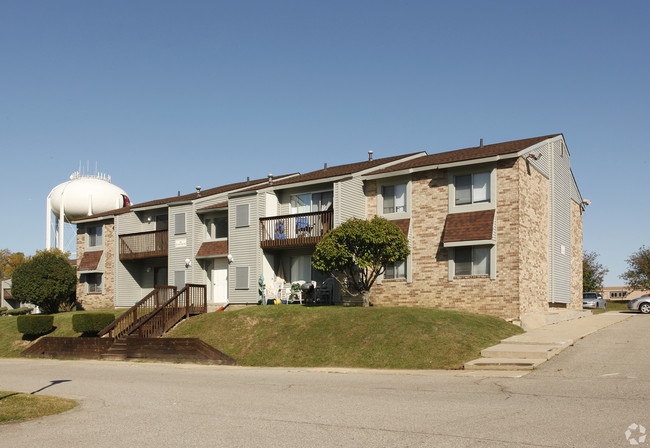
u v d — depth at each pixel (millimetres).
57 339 25828
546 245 26875
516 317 22984
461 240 23969
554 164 28203
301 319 23125
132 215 37500
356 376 16016
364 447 7941
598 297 42062
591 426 8758
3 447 8656
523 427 8789
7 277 64125
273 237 29062
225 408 11320
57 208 47812
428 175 25969
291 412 10625
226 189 36156
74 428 9867
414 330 19984
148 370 19406
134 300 37281
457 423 9195
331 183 28422
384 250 23875
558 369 15133
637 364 15141
